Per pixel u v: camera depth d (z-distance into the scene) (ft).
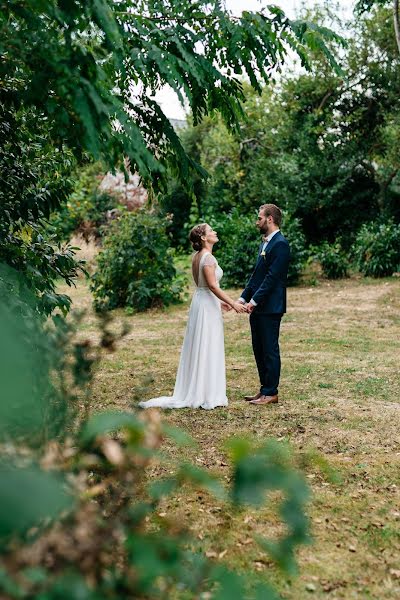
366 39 66.85
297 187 65.98
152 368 26.04
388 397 20.80
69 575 3.90
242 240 54.70
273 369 20.16
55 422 6.64
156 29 11.93
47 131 14.87
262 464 3.56
